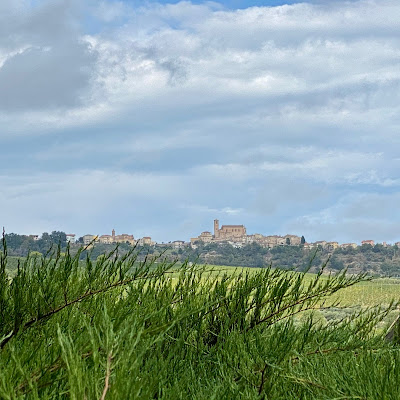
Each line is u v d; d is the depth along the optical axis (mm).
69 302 2893
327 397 2246
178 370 2635
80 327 2551
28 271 2883
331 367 2617
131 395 1459
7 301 2713
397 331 3654
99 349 1852
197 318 3434
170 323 2018
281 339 3107
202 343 3271
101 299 3031
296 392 2531
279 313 3699
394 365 2574
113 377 1564
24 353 2035
